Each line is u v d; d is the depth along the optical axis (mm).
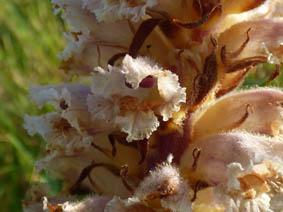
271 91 122
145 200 107
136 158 124
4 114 258
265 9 122
